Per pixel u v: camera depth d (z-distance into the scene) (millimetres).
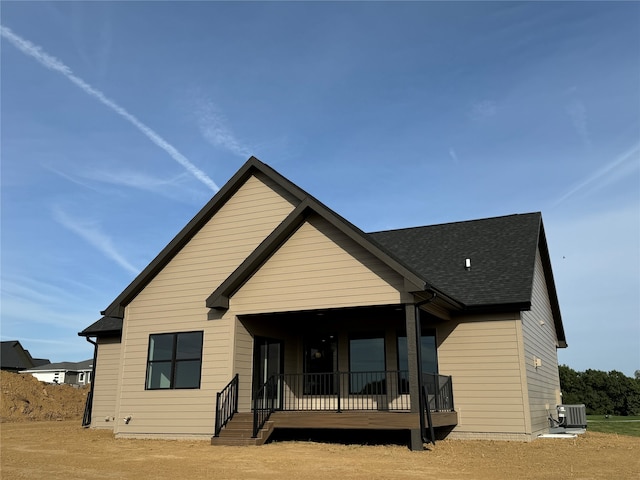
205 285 16016
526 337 15297
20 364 61500
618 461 10625
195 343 15578
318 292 13992
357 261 13703
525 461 10562
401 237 20578
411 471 9203
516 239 17844
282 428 13969
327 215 13969
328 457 10930
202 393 15055
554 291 20656
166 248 16484
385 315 16484
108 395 20344
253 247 15836
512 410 14305
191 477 8602
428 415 12289
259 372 15867
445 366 15250
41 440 14844
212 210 16562
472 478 8523
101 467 9711
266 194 16109
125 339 16688
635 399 32312
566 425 18531
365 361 16531
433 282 16500
